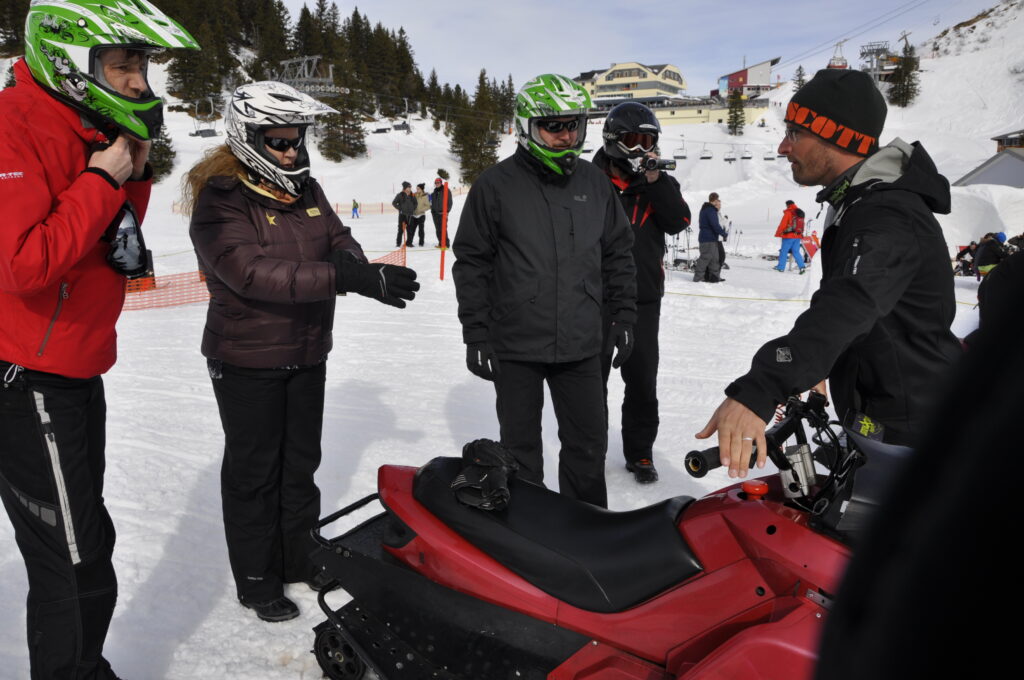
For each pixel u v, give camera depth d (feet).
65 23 6.10
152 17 6.52
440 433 16.39
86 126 6.54
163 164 212.23
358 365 22.43
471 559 7.11
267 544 9.68
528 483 7.75
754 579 6.02
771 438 5.97
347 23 478.59
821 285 7.11
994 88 426.51
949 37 576.61
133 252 7.06
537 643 6.83
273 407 9.46
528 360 10.37
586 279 10.49
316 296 8.55
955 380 1.35
